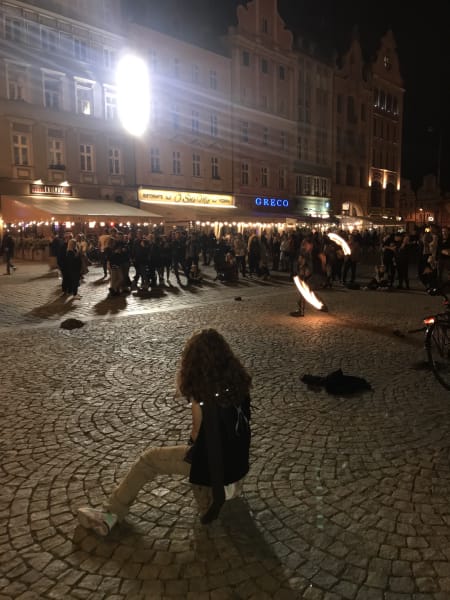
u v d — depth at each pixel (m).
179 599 2.86
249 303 13.56
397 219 60.19
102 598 2.87
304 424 5.26
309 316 11.59
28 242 27.25
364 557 3.18
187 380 3.01
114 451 4.69
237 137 42.16
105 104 32.78
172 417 5.46
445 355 7.81
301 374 6.98
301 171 48.84
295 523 3.55
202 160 39.41
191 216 32.53
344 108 54.34
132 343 8.78
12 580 3.01
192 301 13.91
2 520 3.60
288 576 3.03
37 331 9.77
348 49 54.59
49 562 3.16
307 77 49.03
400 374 7.00
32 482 4.13
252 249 20.61
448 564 3.11
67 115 30.62
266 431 5.08
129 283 15.34
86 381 6.67
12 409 5.69
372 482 4.09
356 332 9.78
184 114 37.56
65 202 29.22
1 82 27.67
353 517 3.61
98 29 31.33
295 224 40.66
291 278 20.09
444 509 3.70
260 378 6.80
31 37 28.52
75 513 3.69
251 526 3.52
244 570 3.08
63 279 14.66
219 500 2.93
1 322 10.70
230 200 41.75
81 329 9.97
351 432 5.05
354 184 57.12
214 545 3.31
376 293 16.08
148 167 35.41
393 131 63.47
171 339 9.10
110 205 30.66
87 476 4.23
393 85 61.84
